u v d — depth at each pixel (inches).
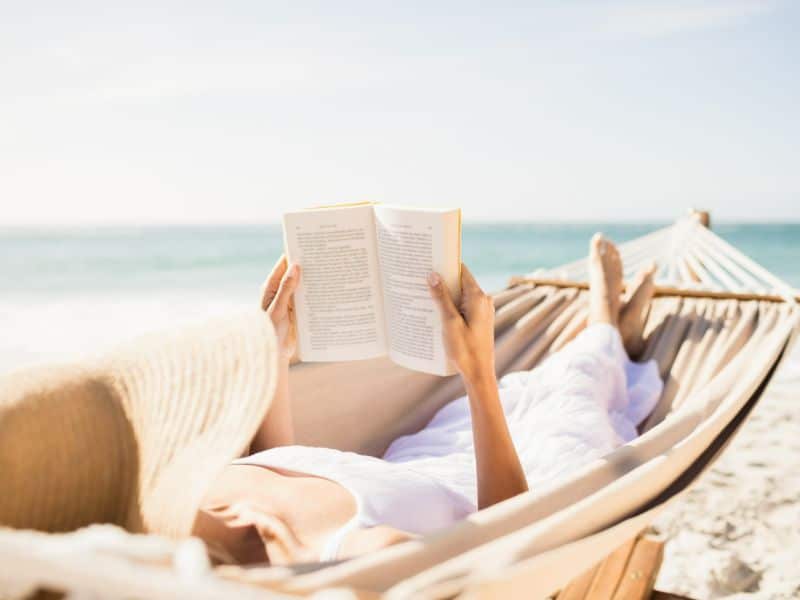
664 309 113.3
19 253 930.7
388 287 58.0
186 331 38.5
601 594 77.1
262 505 46.0
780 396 200.8
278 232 1147.9
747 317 106.7
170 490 32.0
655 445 53.5
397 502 47.6
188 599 20.4
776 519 115.5
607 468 47.7
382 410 82.0
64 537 23.6
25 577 22.0
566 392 81.7
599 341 94.4
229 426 32.2
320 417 75.2
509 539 33.3
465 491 58.9
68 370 37.5
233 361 34.8
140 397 36.8
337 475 48.9
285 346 62.8
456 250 53.1
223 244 1031.0
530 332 108.0
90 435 36.0
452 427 78.1
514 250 1045.8
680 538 109.7
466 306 53.4
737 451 148.9
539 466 69.9
